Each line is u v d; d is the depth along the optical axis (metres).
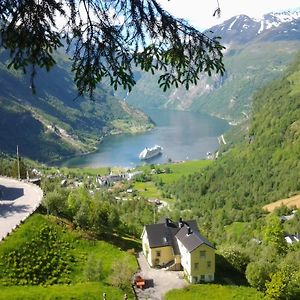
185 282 71.62
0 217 77.69
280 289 66.38
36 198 88.75
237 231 176.12
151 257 77.69
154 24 12.03
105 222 88.06
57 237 75.19
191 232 76.31
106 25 12.00
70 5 11.76
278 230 122.56
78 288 62.97
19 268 64.38
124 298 60.53
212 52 12.87
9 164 155.12
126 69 12.70
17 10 11.56
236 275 76.06
